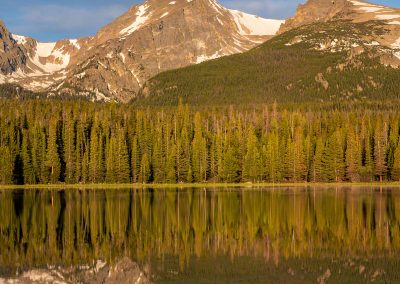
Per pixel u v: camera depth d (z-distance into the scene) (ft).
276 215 309.63
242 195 433.89
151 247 220.64
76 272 180.55
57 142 572.92
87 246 223.10
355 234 248.32
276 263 191.72
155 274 176.96
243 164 589.32
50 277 174.40
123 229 263.90
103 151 580.71
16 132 567.59
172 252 211.00
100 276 175.52
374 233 250.57
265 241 232.53
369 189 500.33
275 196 422.41
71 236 246.06
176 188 526.57
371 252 210.79
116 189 513.45
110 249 216.54
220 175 586.86
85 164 569.23
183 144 588.91
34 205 358.43
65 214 315.17
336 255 205.77
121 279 171.42
